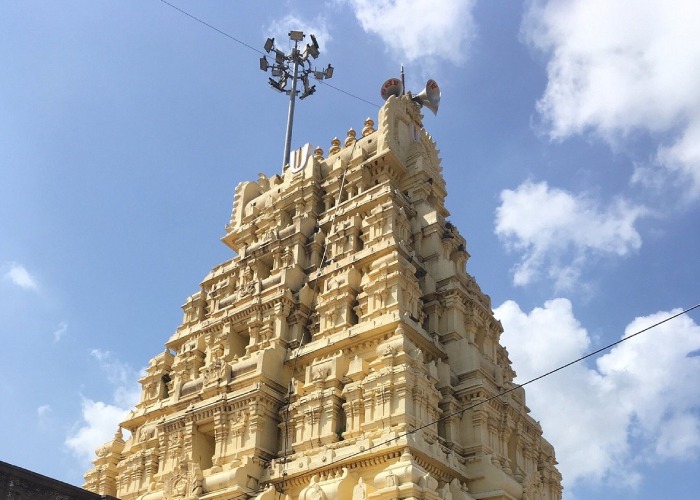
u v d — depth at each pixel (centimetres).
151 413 5297
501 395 4641
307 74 7350
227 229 6338
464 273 5488
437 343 4712
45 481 2917
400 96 6253
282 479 4116
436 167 6119
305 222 5584
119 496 5000
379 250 4894
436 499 3600
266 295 5209
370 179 5725
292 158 6241
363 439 3947
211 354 5322
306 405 4347
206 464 4684
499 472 4144
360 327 4528
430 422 4134
